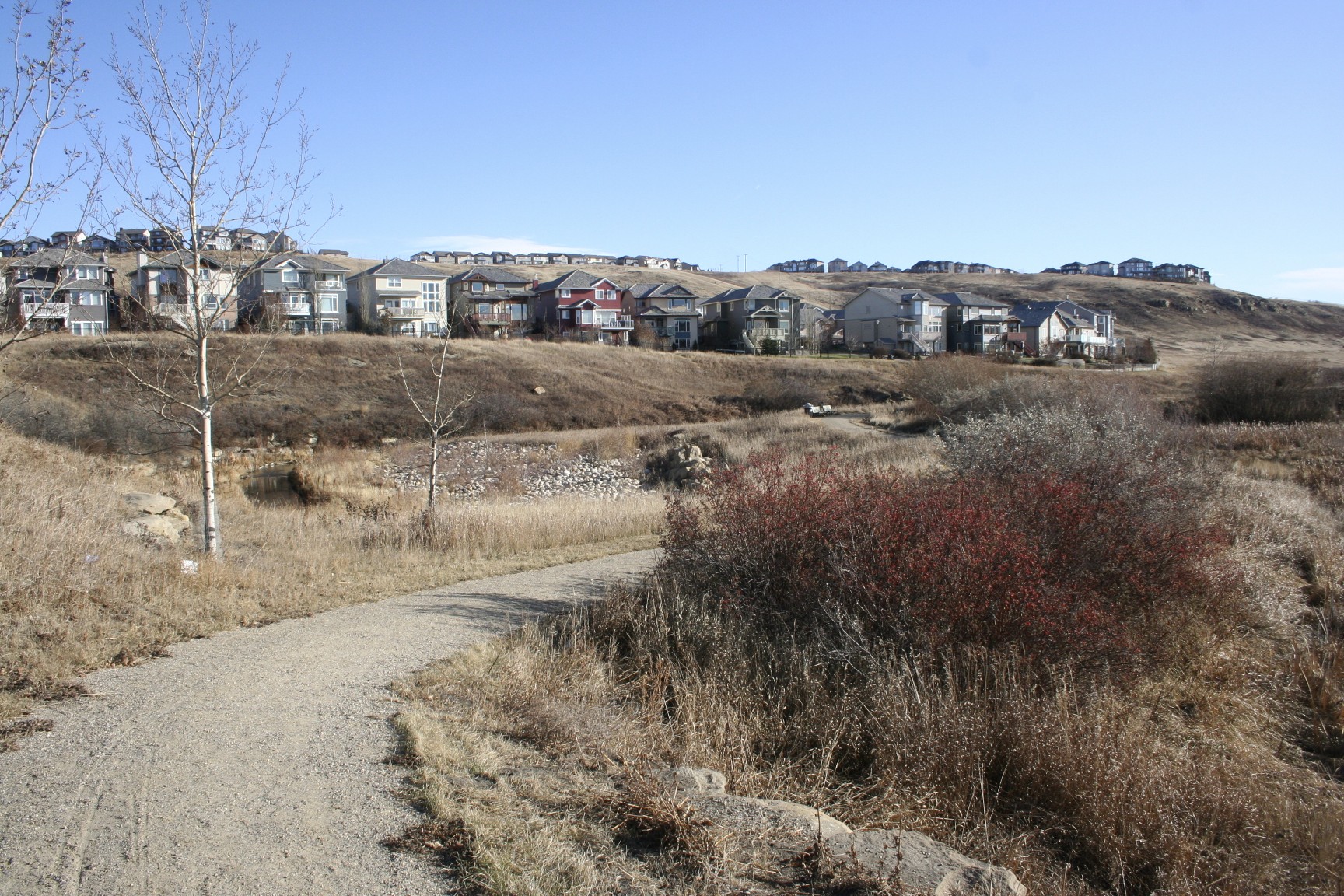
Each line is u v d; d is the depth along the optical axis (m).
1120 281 142.25
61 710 5.48
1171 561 8.98
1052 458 11.15
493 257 156.00
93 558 8.37
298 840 3.93
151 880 3.53
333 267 58.25
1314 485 19.80
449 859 3.83
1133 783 5.46
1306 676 8.76
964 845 4.88
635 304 75.12
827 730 6.12
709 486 10.38
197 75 9.82
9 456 13.48
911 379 43.22
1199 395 37.97
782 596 8.28
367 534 12.80
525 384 45.78
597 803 4.52
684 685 6.62
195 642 7.25
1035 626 7.05
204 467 9.99
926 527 7.78
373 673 6.51
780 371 55.06
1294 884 5.24
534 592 9.88
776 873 3.93
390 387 42.31
